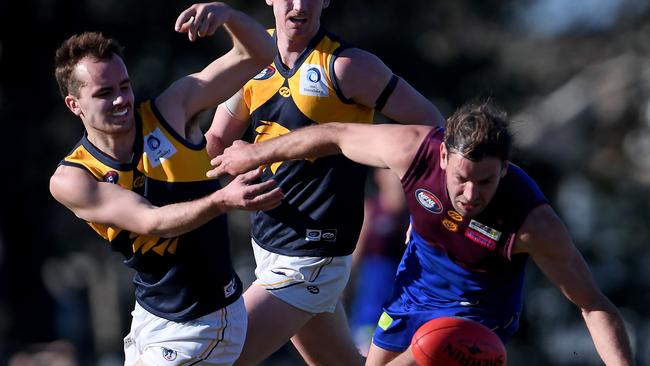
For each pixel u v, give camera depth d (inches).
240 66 823.7
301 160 919.7
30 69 2787.9
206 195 803.4
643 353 2506.2
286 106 916.6
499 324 886.4
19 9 2721.5
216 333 828.0
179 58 2898.6
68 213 2972.4
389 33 2942.9
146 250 800.9
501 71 3238.2
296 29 901.2
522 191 805.2
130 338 860.0
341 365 986.1
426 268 884.6
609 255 2709.2
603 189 2908.5
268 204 708.0
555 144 4074.8
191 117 818.8
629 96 3757.4
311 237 931.3
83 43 772.6
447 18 3179.1
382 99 912.9
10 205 2824.8
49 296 2925.7
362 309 1494.8
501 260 831.1
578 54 4215.1
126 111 773.3
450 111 3041.3
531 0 3961.6
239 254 3016.7
